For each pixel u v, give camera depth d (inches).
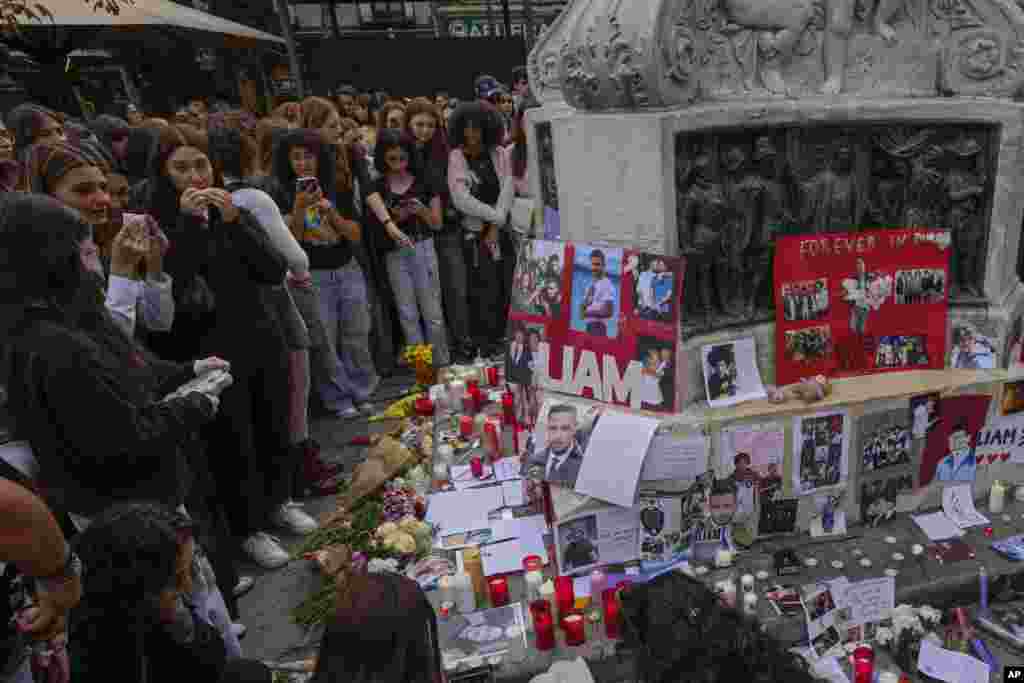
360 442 164.6
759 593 93.8
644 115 90.0
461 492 125.0
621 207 97.7
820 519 104.1
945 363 108.3
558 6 768.3
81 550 54.0
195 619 62.8
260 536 123.6
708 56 96.2
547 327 107.8
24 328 62.7
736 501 100.8
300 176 159.3
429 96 590.2
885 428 101.8
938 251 104.3
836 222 102.1
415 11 855.7
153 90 426.3
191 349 112.7
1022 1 107.4
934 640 87.6
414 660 43.8
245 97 522.0
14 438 65.1
